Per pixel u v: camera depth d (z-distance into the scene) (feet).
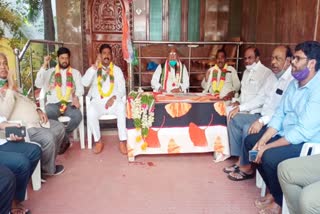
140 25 16.57
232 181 8.40
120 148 10.57
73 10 15.34
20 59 9.55
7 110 7.27
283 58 8.04
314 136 6.20
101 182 8.30
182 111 9.58
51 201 7.27
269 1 11.92
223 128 9.70
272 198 7.07
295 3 9.72
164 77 11.93
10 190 5.38
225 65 12.28
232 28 16.29
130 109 9.50
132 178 8.55
